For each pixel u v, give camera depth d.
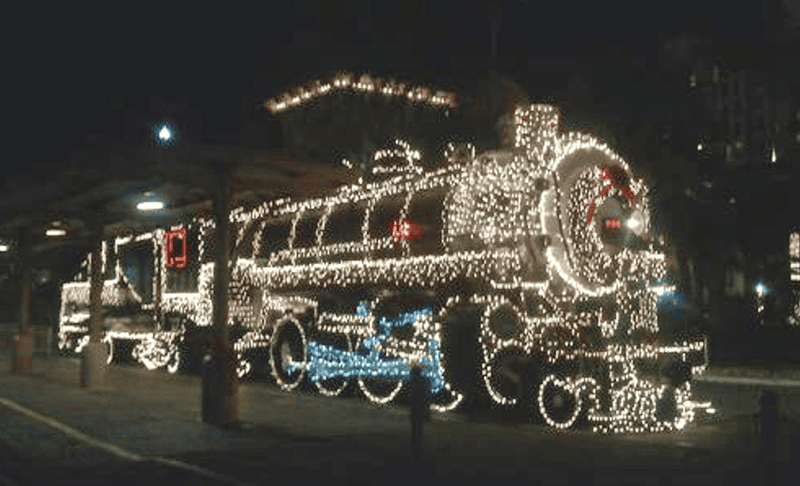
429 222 14.95
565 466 9.80
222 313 13.47
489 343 13.81
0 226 22.14
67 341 29.58
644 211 13.88
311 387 18.33
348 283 16.66
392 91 22.75
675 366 13.19
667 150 27.86
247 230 19.86
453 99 22.00
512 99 19.41
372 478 9.22
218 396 13.19
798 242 27.95
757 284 27.91
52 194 15.82
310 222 17.91
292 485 8.93
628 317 13.11
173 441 11.84
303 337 17.75
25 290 23.19
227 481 9.14
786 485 8.66
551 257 13.06
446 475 9.33
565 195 13.20
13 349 23.06
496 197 13.74
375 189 16.25
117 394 17.80
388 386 16.80
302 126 23.91
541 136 13.44
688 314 13.64
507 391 13.62
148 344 24.31
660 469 9.60
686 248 27.17
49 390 18.62
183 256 22.25
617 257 13.30
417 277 15.09
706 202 27.75
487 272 13.82
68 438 12.23
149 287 24.59
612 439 11.80
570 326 12.91
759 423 8.16
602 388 12.59
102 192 16.19
